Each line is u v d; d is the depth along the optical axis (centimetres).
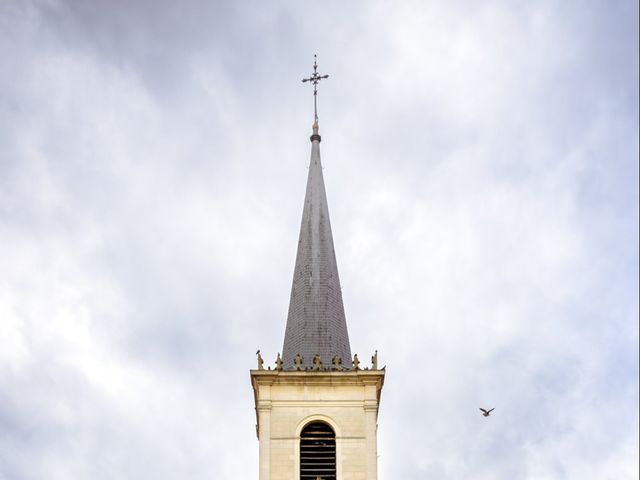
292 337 6862
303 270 7100
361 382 6519
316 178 7588
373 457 6341
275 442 6372
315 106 7912
